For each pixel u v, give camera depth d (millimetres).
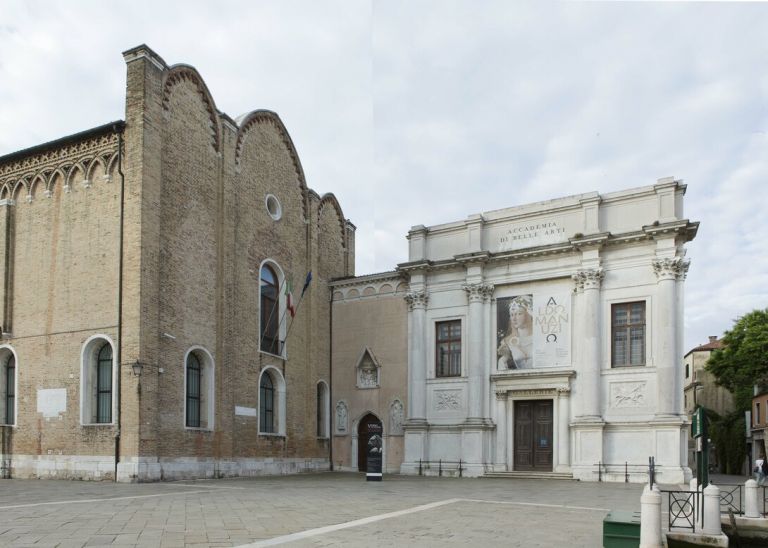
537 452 33781
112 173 27078
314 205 39500
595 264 32812
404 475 35094
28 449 27250
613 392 31812
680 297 31219
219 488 22625
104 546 10867
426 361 37031
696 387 74562
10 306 28922
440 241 37906
